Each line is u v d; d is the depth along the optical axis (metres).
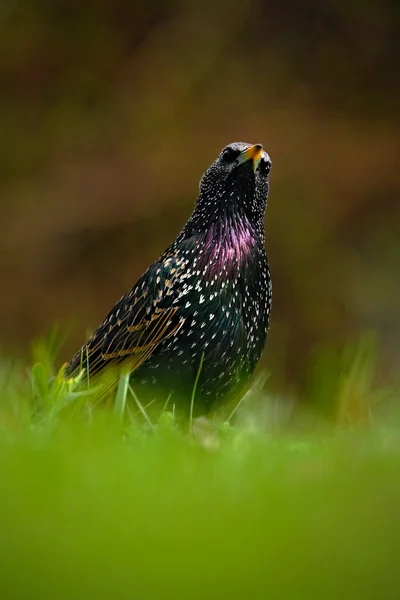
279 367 18.95
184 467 4.43
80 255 22.83
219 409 7.50
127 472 3.99
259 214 7.71
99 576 2.79
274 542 3.01
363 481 3.57
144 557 2.88
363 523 3.17
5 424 5.73
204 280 7.32
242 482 4.03
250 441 5.66
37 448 4.29
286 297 22.28
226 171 7.52
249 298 7.46
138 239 23.05
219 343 7.32
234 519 3.22
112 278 22.69
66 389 6.77
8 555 2.89
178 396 7.36
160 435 5.63
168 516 3.24
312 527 3.13
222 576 2.81
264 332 7.66
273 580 2.81
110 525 3.13
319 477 3.81
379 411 7.36
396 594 2.79
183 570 2.82
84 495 3.48
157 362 7.40
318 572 2.85
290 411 8.15
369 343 8.70
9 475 3.56
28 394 6.99
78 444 4.69
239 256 7.43
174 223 23.19
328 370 8.70
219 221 7.51
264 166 7.66
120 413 6.35
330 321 21.86
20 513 3.23
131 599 2.72
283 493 3.54
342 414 7.50
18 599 2.72
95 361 7.64
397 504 3.31
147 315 7.42
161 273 7.45
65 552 2.91
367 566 2.89
